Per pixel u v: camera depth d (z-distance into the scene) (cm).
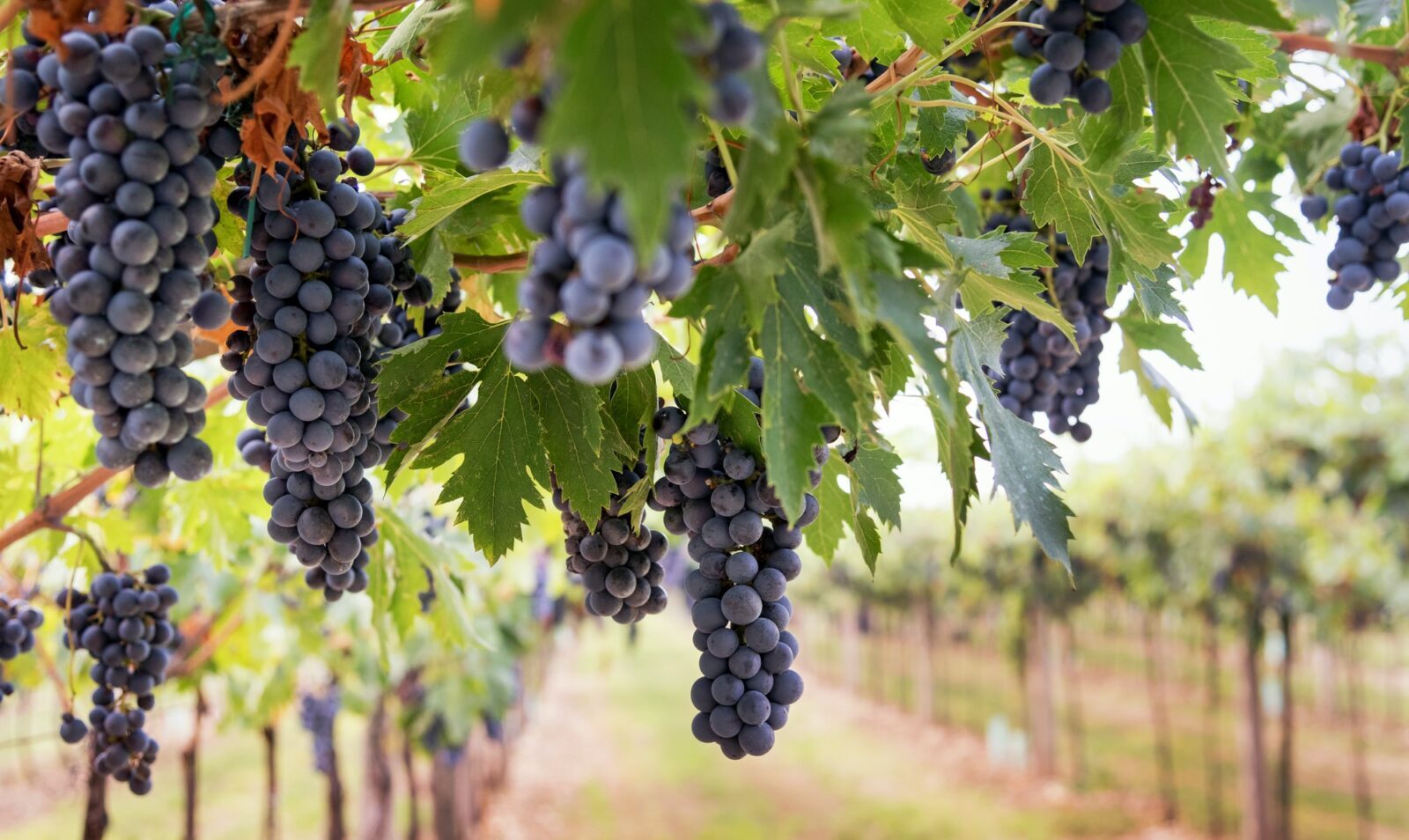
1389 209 278
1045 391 309
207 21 154
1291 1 167
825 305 167
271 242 182
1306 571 1294
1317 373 1179
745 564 187
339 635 720
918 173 235
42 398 245
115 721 274
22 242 182
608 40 97
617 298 115
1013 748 1994
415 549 340
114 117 149
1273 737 2012
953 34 208
